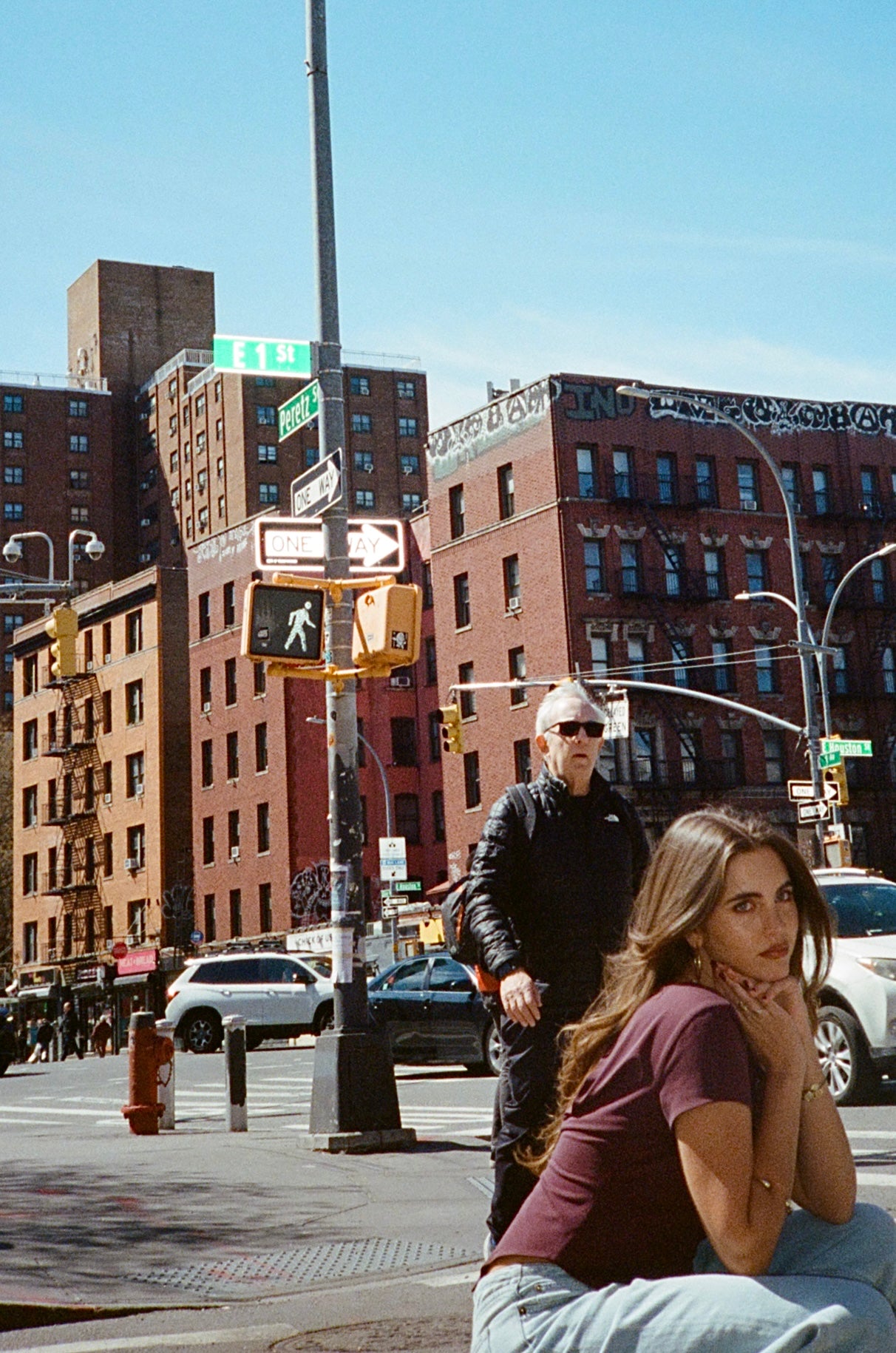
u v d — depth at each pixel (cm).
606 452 5728
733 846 302
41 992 7912
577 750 611
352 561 1258
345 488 1236
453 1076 2188
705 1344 274
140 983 7281
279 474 10775
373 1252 775
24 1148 1262
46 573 12012
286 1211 889
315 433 10919
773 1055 293
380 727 6831
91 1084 2514
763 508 5984
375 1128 1179
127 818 7675
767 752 5794
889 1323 275
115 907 7725
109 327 12744
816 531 6053
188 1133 1445
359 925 1222
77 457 12300
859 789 5844
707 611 5794
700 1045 282
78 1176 1028
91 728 7962
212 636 7331
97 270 12825
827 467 6128
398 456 10881
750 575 5916
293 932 6700
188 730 7544
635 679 5622
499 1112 586
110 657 7888
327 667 1241
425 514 6712
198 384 11438
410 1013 2112
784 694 5859
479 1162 1095
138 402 12494
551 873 599
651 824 5506
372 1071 1190
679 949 307
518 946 577
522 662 5788
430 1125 1453
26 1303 646
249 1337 602
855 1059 1356
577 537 5631
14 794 8625
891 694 5981
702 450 5909
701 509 5850
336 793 1241
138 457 12450
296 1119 1603
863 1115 1273
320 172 1346
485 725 5906
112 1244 790
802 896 311
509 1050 586
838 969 1379
